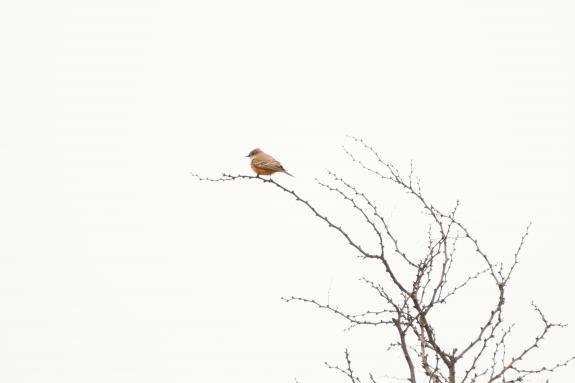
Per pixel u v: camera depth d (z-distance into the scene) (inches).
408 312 398.3
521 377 381.1
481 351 373.4
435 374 367.6
